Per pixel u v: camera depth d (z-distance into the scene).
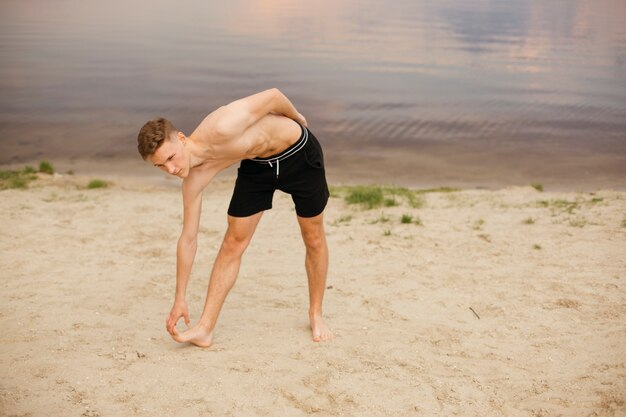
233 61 28.05
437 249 5.98
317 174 3.76
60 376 3.45
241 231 3.80
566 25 47.59
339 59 29.36
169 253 5.86
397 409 3.26
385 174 12.43
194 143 3.41
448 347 3.98
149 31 40.34
